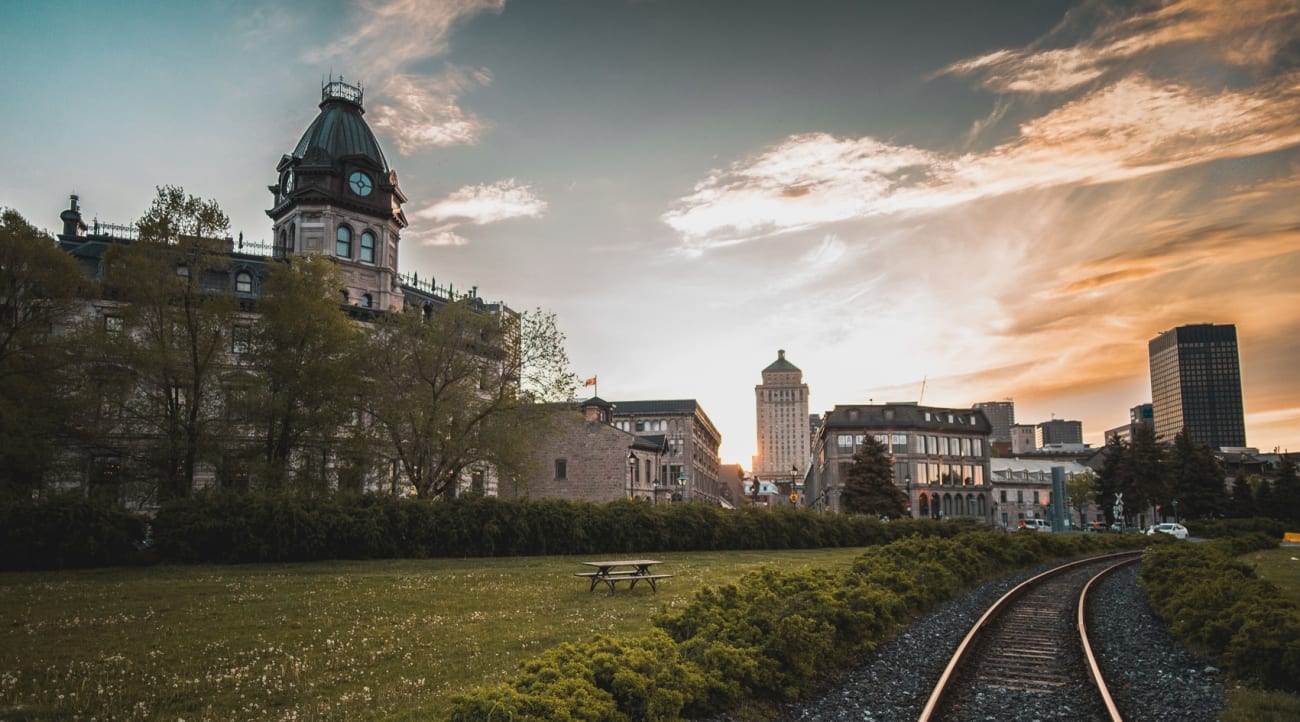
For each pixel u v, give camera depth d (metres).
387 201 58.88
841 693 11.86
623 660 10.01
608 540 39.59
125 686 11.41
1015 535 39.84
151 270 34.56
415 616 17.47
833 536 50.66
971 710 10.98
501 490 57.31
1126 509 93.94
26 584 23.31
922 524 54.31
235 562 30.98
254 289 54.56
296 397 37.66
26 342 32.47
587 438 69.75
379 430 40.41
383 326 42.66
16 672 12.08
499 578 25.70
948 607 21.00
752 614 12.84
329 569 28.94
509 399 43.38
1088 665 13.50
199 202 36.34
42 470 33.06
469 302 44.94
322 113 59.62
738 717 10.47
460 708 8.32
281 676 12.02
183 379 35.78
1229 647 13.03
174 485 35.19
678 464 105.81
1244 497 92.62
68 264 34.16
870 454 84.25
